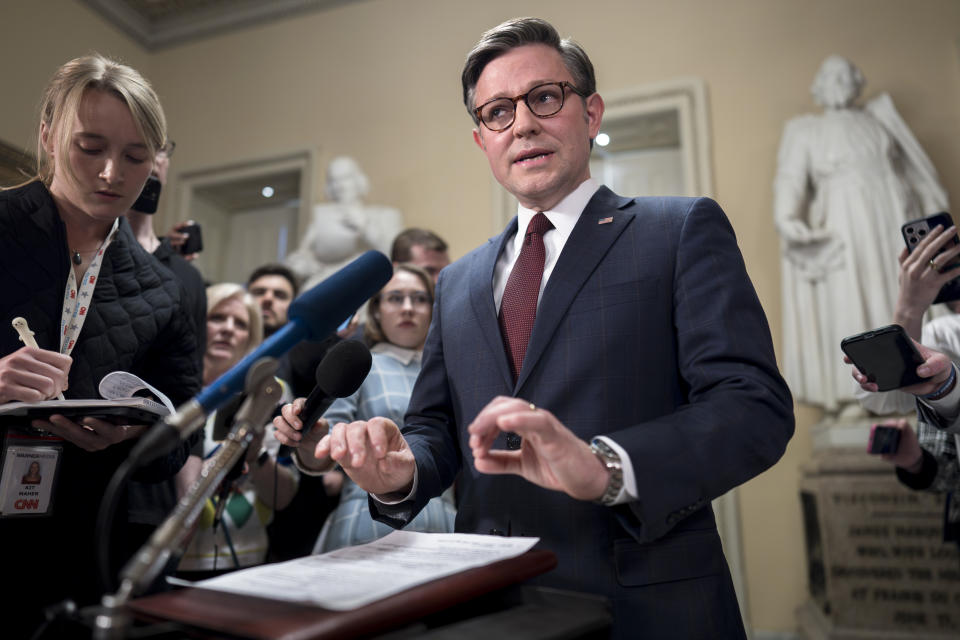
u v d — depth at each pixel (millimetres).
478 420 743
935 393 1436
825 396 3836
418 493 1006
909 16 4367
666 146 5113
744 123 4547
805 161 4148
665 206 1128
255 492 2213
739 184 4469
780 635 3836
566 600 703
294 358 1723
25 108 4895
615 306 1040
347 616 543
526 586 750
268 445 2145
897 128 4078
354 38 5703
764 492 4043
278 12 5898
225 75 5980
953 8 4297
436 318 1292
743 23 4691
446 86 5359
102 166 1209
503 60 1203
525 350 1098
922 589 3334
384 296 2498
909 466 2043
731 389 902
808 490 3732
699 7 4809
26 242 1236
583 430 980
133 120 1224
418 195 5195
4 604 1074
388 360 2359
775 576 3920
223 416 1631
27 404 986
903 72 4309
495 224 4914
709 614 895
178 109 6027
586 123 1229
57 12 5285
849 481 3545
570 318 1053
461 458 1207
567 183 1177
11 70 4840
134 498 1631
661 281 1043
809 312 3961
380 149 5398
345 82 5641
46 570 1125
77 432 1086
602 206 1178
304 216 5375
